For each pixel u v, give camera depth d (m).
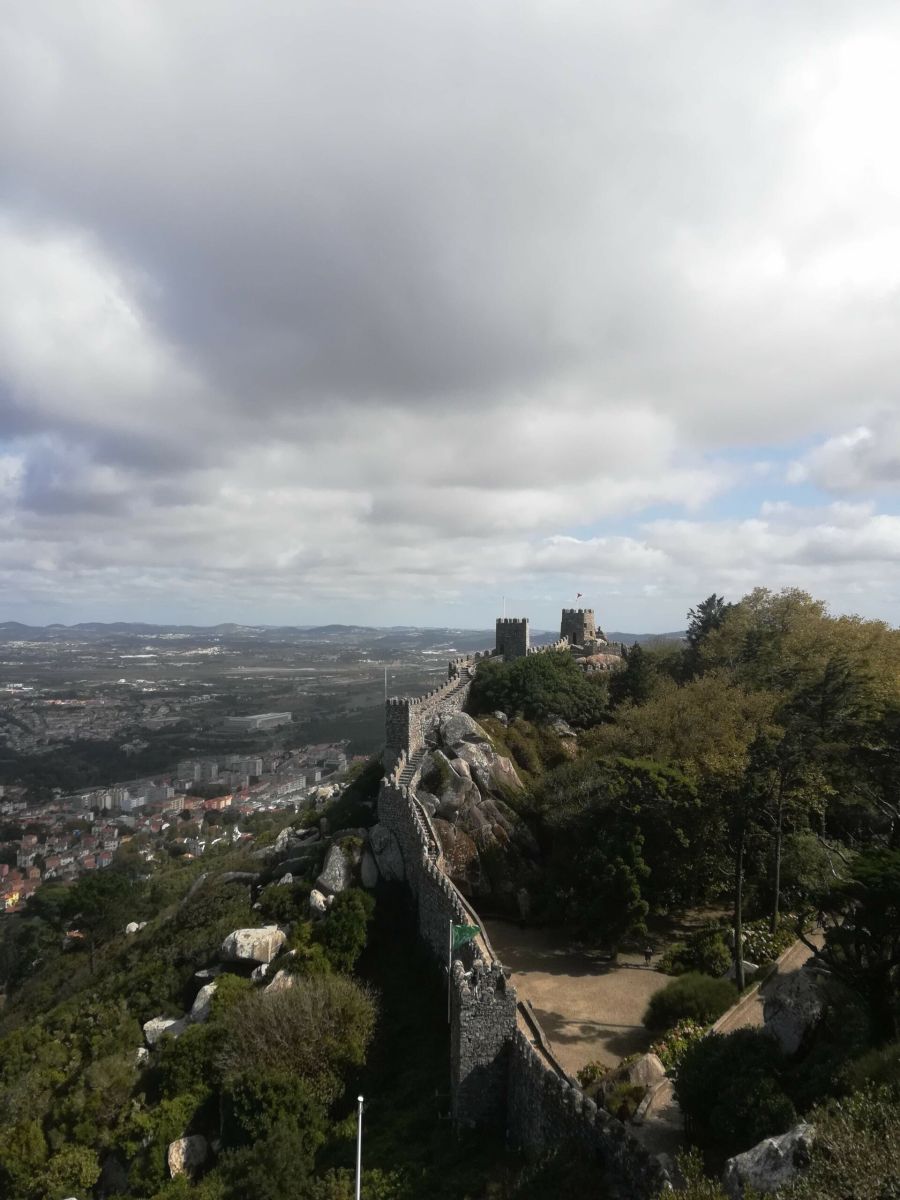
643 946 46.69
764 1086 23.69
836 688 51.91
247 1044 38.31
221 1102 36.84
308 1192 29.53
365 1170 30.17
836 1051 25.02
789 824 51.16
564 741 72.50
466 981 32.28
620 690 81.44
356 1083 37.00
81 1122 40.91
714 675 66.81
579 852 50.97
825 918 38.69
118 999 52.97
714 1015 34.31
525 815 59.66
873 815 49.69
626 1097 27.78
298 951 45.78
